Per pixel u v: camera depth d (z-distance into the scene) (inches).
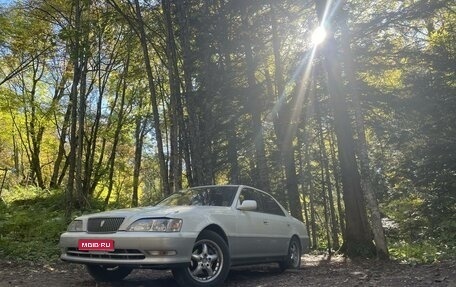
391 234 709.3
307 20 613.6
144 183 1488.7
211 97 536.7
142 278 310.3
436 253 425.7
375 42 514.9
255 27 576.1
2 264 369.4
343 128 476.1
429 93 522.3
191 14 537.0
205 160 536.1
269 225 327.3
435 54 508.1
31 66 948.0
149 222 244.2
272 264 399.5
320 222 948.0
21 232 465.7
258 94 577.6
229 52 573.0
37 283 283.4
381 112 547.5
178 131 574.9
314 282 282.2
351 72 455.5
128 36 812.0
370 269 352.2
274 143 690.2
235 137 615.8
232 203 302.2
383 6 538.9
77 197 679.7
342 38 466.9
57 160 1095.6
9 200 824.3
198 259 253.9
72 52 528.1
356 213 469.4
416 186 634.2
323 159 786.2
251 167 685.9
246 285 277.0
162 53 802.2
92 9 701.9
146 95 1011.9
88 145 970.1
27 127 1071.0
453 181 589.3
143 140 1168.2
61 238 267.3
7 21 733.9
